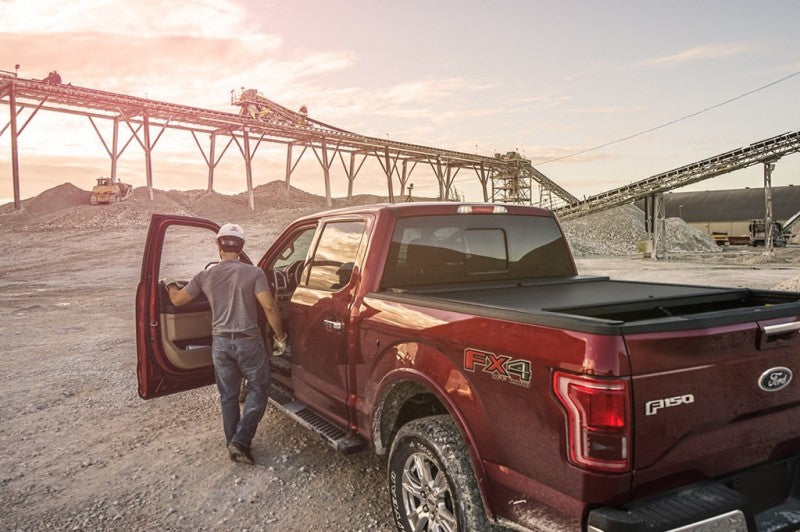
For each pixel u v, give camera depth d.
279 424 5.35
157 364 4.75
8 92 50.28
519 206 4.39
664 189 50.22
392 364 3.25
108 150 63.03
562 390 2.20
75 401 6.34
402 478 3.16
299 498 3.93
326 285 4.14
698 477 2.30
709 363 2.25
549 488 2.30
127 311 14.29
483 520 2.64
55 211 59.62
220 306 4.38
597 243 70.81
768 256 45.78
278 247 5.34
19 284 21.98
